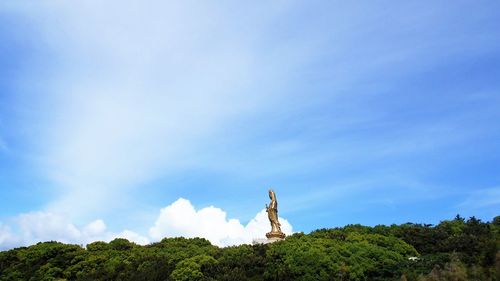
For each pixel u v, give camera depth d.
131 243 71.38
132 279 51.12
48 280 56.75
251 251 53.53
